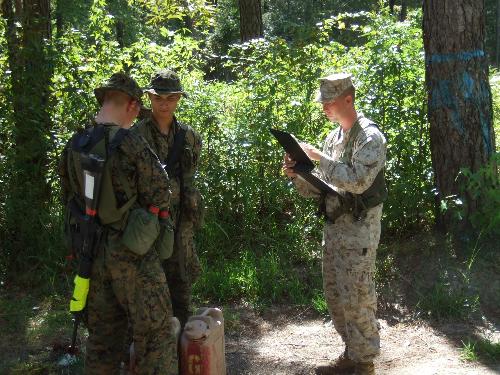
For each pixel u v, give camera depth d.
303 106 6.07
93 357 3.14
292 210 6.29
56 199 5.91
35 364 4.12
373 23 6.08
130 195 2.97
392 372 4.05
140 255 3.01
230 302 5.21
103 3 7.43
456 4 5.26
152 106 3.60
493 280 4.99
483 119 5.39
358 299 3.63
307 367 4.16
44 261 5.59
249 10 10.63
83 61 6.09
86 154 2.98
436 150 5.50
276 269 5.44
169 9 11.93
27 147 5.64
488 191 5.21
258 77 6.12
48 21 6.34
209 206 5.89
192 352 3.24
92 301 3.09
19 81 5.66
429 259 5.30
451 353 4.28
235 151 5.97
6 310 4.96
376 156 3.43
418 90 5.66
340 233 3.64
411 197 5.58
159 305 3.04
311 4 25.05
